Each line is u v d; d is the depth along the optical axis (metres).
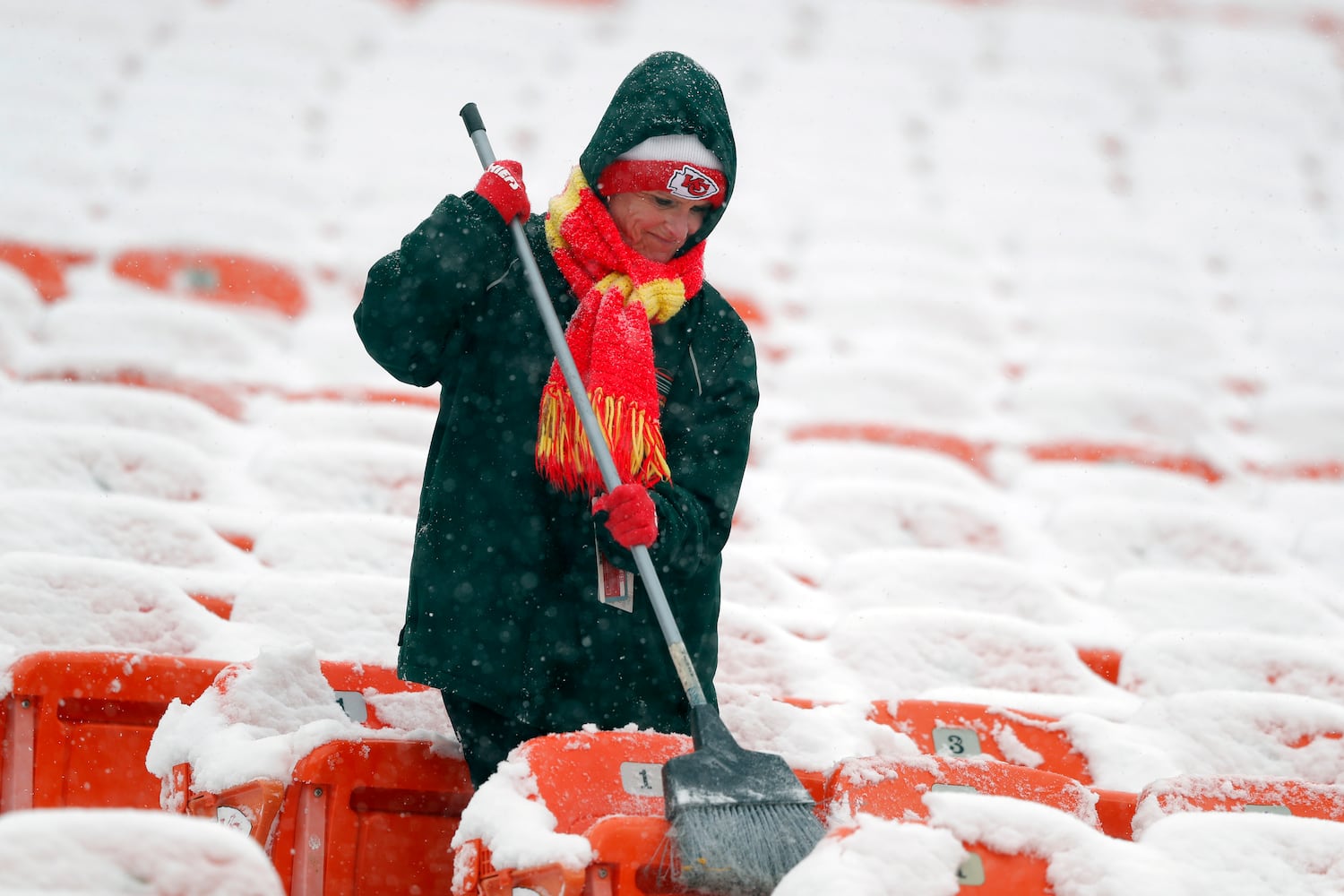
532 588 10.27
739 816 8.91
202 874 6.44
